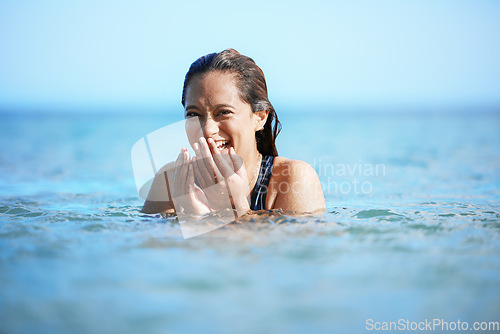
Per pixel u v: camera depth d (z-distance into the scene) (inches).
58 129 957.8
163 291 70.6
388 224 110.4
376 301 67.8
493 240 96.7
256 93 124.0
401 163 361.4
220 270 78.7
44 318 62.6
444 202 165.0
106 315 63.5
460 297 68.9
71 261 83.0
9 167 346.9
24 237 98.9
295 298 68.7
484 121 1246.3
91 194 202.1
